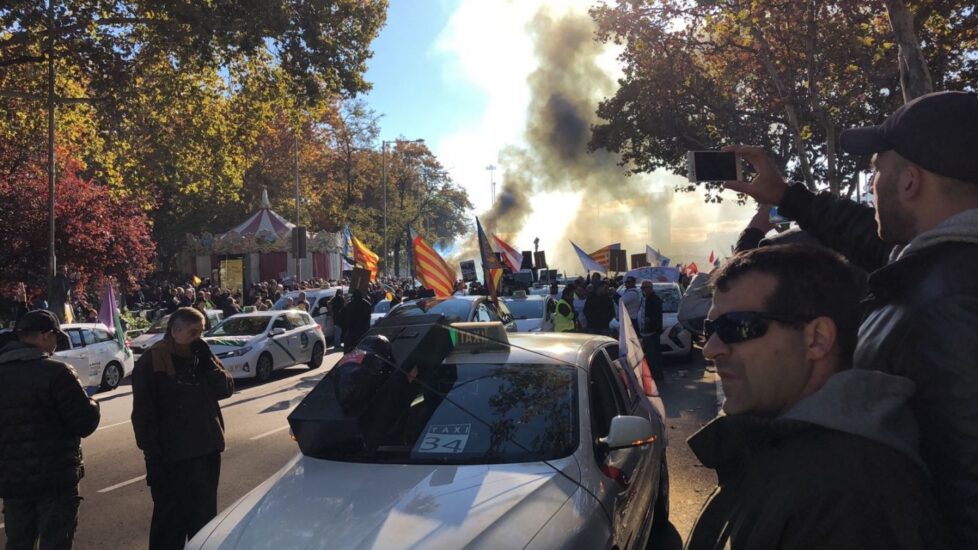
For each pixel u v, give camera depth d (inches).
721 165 97.4
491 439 135.7
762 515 45.1
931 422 46.6
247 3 531.2
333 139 2032.5
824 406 45.6
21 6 553.3
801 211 93.6
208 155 764.6
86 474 280.8
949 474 45.4
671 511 215.2
